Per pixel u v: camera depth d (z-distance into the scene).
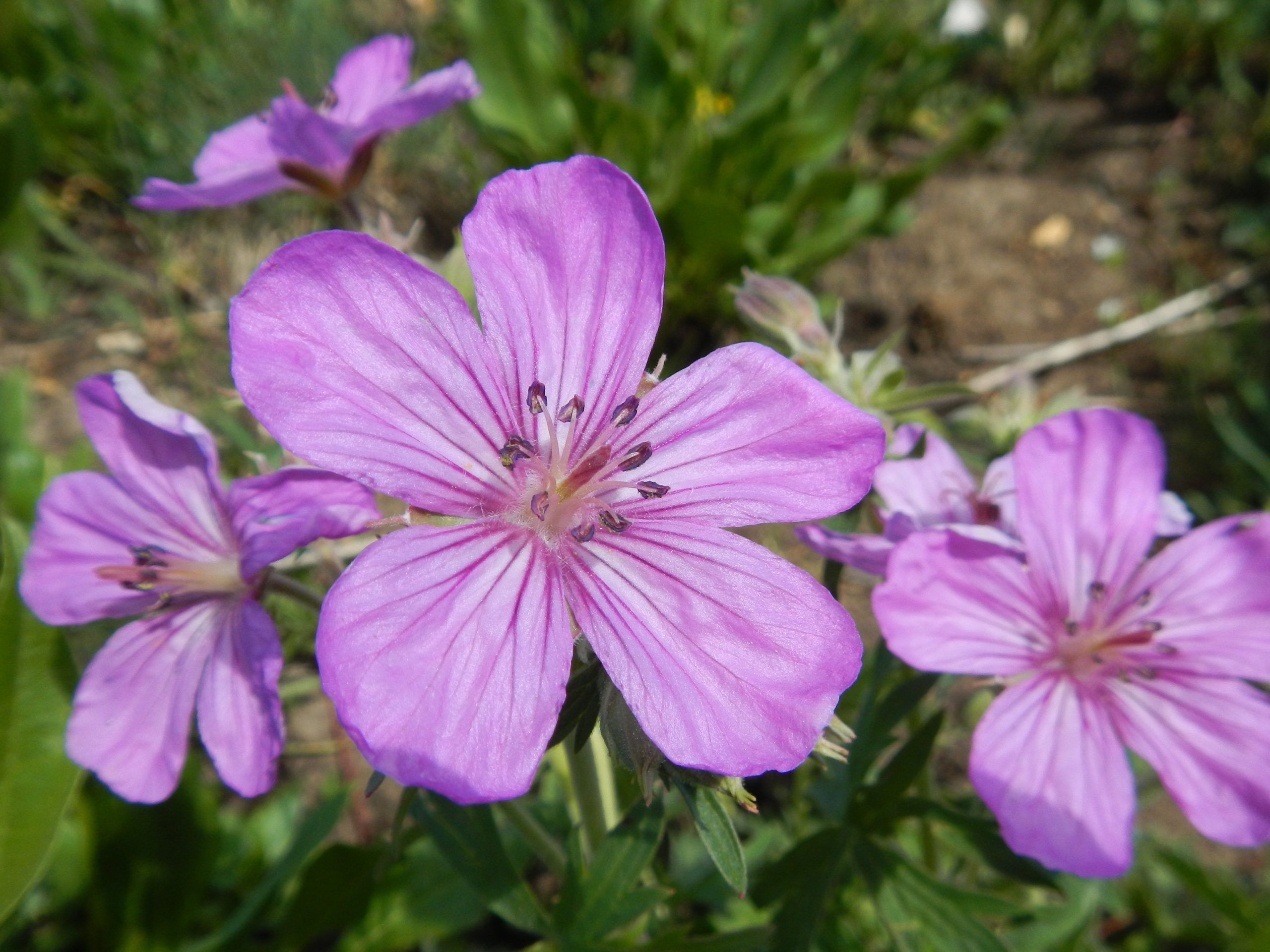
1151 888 0.10
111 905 0.09
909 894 0.07
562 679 0.05
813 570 0.12
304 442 0.05
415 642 0.05
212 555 0.06
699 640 0.05
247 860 0.10
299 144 0.08
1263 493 0.14
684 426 0.05
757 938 0.07
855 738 0.07
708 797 0.05
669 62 0.15
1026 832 0.06
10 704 0.07
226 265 0.14
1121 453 0.07
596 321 0.05
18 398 0.10
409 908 0.09
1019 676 0.06
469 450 0.05
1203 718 0.06
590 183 0.05
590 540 0.05
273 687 0.05
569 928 0.06
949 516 0.07
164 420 0.06
